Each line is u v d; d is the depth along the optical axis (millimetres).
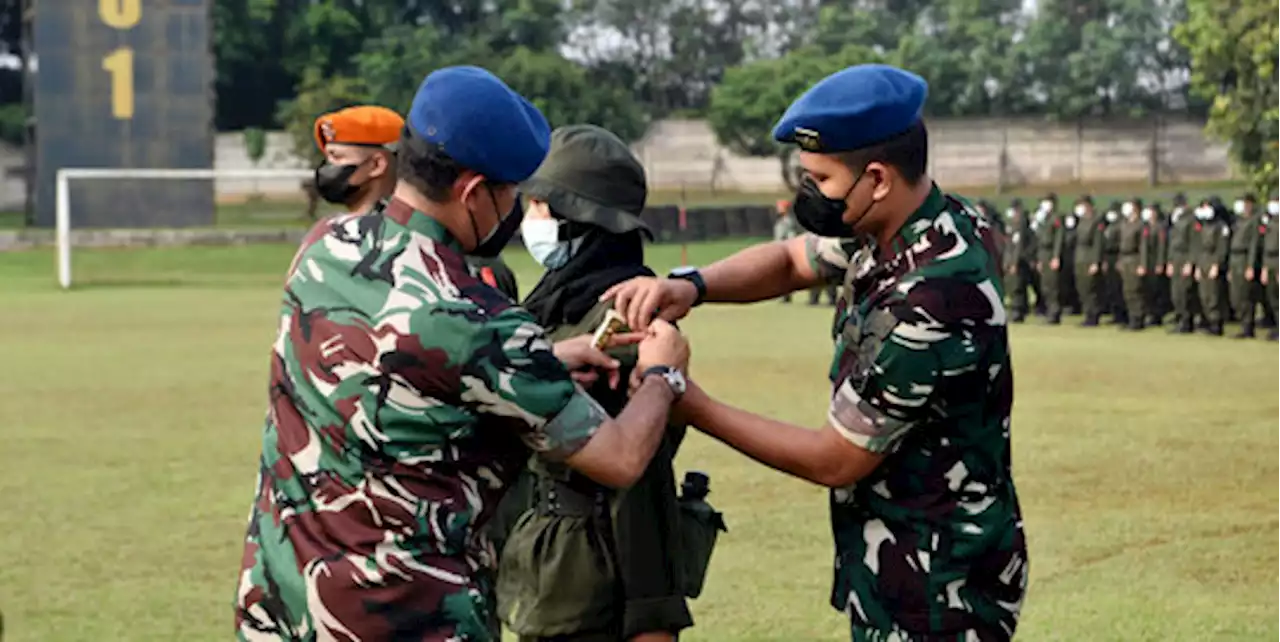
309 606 2869
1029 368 15008
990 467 3270
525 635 3686
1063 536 7457
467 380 2830
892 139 3139
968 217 3270
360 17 56156
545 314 3645
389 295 2854
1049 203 22281
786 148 52469
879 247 3281
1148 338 19109
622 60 66812
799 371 14422
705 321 21188
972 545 3246
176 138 34344
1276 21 24453
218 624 5930
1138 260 20391
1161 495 8430
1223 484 8719
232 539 7398
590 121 50344
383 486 2852
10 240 33562
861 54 52469
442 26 58625
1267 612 6094
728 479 8859
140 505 8195
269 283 29281
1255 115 25281
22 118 55438
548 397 2877
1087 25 55156
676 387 3189
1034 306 24016
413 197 2930
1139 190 52094
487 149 2867
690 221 42062
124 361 15391
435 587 2859
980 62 55031
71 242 33719
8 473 9133
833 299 26359
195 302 24312
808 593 6395
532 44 54844
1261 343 18266
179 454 9797
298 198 52875
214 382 13633
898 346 3137
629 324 3340
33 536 7453
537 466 3658
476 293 2887
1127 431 10672
